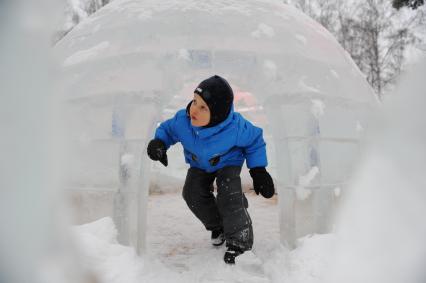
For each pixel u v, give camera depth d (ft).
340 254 2.09
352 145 9.55
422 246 1.77
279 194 9.40
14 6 1.40
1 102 1.38
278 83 9.18
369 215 1.94
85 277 1.65
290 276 7.26
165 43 9.16
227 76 9.32
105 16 10.60
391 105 1.98
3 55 1.38
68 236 1.53
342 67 10.53
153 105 8.50
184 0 10.18
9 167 1.37
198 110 8.77
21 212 1.38
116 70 9.04
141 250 8.52
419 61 1.99
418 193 1.80
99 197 8.36
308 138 9.07
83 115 8.77
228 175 9.13
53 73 1.50
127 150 8.39
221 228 10.25
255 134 9.34
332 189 9.05
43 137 1.44
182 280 7.54
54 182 1.46
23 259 1.37
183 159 20.34
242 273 7.96
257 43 9.53
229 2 10.33
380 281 1.85
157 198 18.15
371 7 43.60
